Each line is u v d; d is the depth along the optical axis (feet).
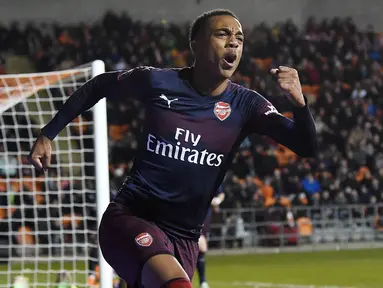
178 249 40.81
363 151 224.12
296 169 203.72
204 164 40.24
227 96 40.70
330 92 245.65
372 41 278.26
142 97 40.70
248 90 41.47
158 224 40.32
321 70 256.11
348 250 179.32
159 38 253.03
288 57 260.62
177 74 40.81
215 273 138.41
